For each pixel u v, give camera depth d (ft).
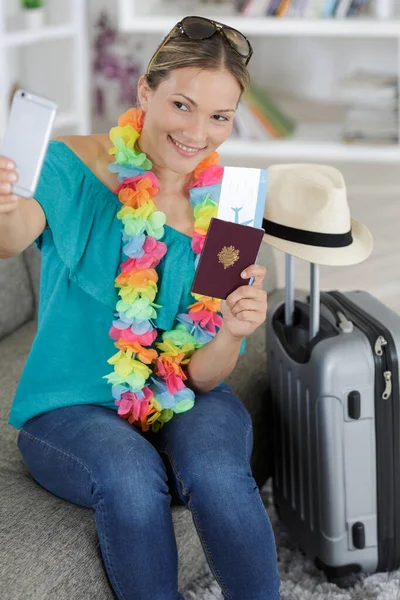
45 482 5.23
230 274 4.98
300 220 5.80
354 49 16.37
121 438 4.95
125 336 5.16
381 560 6.03
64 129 14.51
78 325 5.27
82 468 4.86
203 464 4.88
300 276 11.35
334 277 11.38
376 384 5.74
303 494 6.19
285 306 6.33
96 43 16.07
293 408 6.17
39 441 5.16
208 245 4.87
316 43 16.46
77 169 5.16
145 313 5.14
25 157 4.19
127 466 4.77
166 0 15.17
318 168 6.23
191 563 5.74
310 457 5.98
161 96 4.94
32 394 5.34
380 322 5.94
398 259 11.81
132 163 5.20
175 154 5.07
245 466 5.00
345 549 5.95
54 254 5.24
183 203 5.41
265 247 7.82
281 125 15.43
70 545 4.81
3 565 4.63
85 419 5.15
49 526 4.91
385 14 14.55
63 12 13.87
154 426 5.40
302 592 5.91
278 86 16.83
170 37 4.97
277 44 16.57
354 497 5.88
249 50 4.98
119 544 4.69
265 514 4.93
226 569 4.84
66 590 4.65
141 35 16.01
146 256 5.15
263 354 7.09
